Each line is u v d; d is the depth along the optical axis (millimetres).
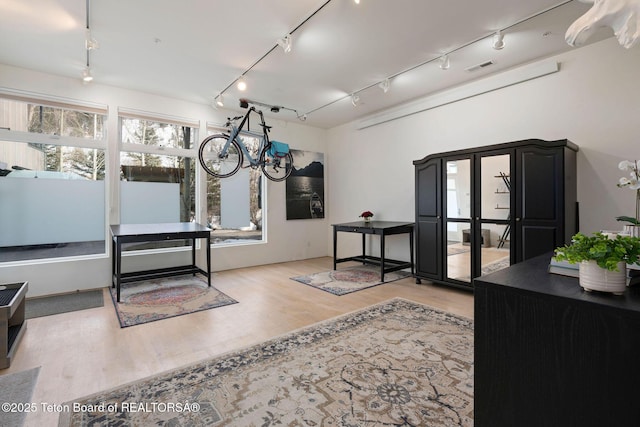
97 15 2779
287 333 2758
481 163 3699
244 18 2844
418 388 1910
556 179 3123
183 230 4109
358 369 2137
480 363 1189
